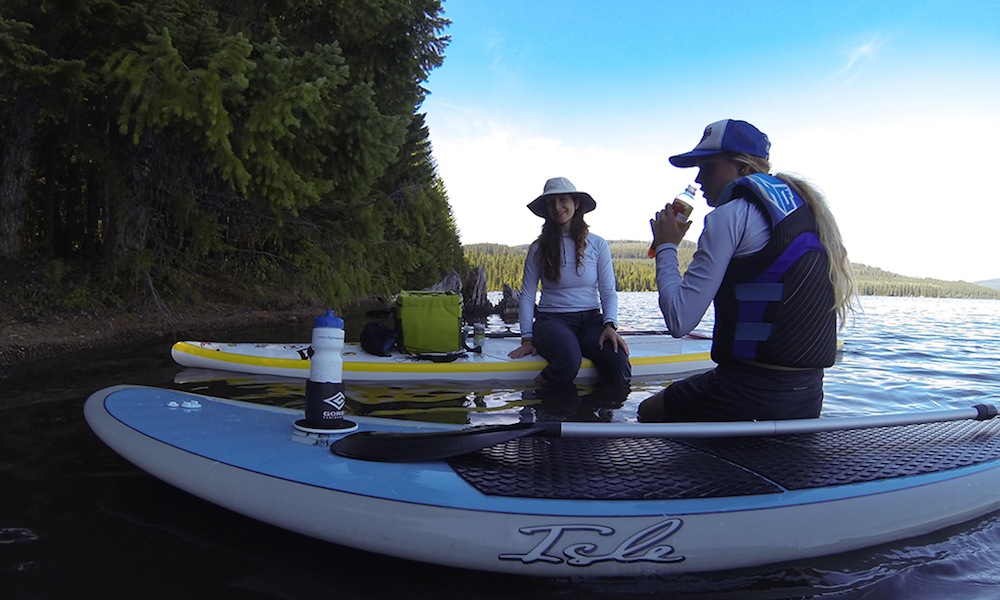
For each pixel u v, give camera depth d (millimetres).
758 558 1746
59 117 5988
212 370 4613
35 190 9875
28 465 2385
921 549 1881
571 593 1633
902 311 20625
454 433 1963
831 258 2107
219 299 9945
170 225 8883
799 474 1985
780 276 2076
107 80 4832
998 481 2113
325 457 1997
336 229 8109
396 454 1955
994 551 1875
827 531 1803
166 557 1716
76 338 5746
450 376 4449
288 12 7383
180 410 2475
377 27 7383
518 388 4203
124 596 1516
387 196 8680
